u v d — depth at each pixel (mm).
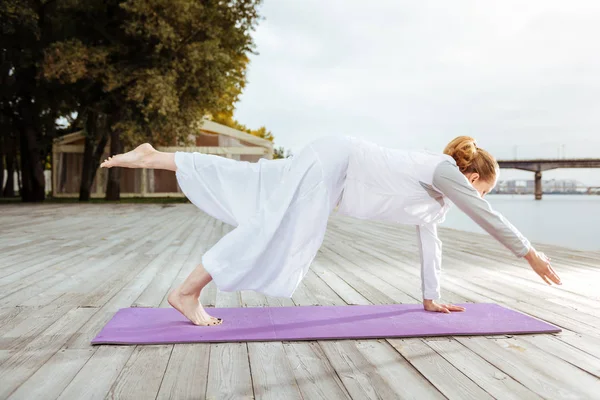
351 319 2439
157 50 14977
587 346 2059
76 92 16750
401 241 6383
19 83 16312
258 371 1751
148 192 21641
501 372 1754
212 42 15352
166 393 1553
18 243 5719
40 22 15930
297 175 2195
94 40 16594
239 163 2340
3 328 2295
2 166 25047
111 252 5012
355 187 2326
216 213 2283
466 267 4254
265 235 2102
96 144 17734
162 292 3125
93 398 1511
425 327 2291
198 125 18016
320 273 3924
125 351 1962
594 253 5273
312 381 1662
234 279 2100
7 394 1535
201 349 1995
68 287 3273
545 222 12648
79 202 17234
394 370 1771
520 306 2814
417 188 2271
